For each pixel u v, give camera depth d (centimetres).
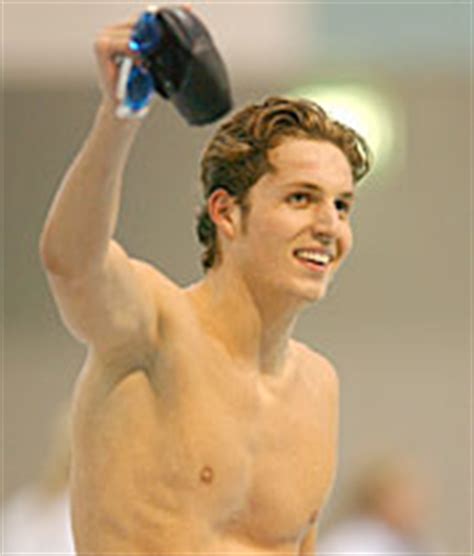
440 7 3778
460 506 3781
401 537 2691
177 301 1284
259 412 1311
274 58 3753
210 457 1274
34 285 3912
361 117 3791
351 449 3816
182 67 1104
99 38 1102
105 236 1155
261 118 1284
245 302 1295
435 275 3828
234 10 3747
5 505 3859
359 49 3769
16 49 3797
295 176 1262
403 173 3816
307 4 3772
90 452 1269
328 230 1262
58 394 3900
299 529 1344
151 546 1259
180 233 3822
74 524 1284
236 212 1291
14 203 3912
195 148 3812
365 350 3838
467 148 3812
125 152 1135
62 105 3881
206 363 1284
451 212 3822
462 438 3806
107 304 1197
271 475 1320
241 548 1306
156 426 1266
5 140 3891
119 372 1262
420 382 3825
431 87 3800
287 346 1353
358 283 3838
